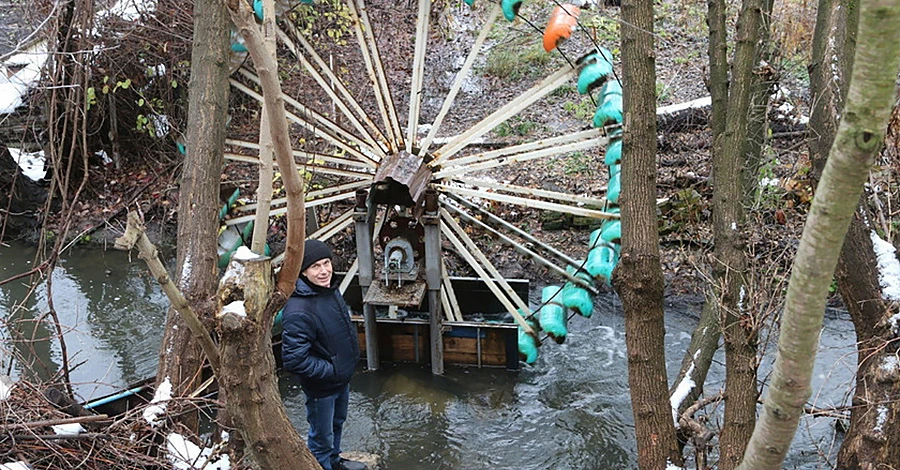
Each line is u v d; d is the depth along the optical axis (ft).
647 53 12.71
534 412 20.07
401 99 36.81
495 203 29.53
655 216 12.78
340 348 14.69
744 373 12.34
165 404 12.89
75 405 12.84
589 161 32.04
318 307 14.35
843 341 21.88
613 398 20.57
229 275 9.07
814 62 13.19
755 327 12.27
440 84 38.04
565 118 35.12
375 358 21.94
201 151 18.10
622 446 18.65
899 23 4.78
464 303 25.02
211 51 18.95
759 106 18.70
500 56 38.93
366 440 19.08
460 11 43.32
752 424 12.08
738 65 14.79
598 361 22.40
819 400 19.06
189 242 17.17
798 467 17.13
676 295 24.99
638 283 12.60
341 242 28.58
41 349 23.15
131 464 11.91
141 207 31.14
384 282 21.30
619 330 24.17
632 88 12.75
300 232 8.91
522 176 31.14
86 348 23.27
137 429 12.38
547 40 19.85
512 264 27.35
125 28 29.71
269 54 7.61
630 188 12.78
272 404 9.57
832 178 5.37
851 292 12.41
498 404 20.48
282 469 9.80
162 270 10.14
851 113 5.14
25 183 31.04
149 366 22.27
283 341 14.21
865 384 12.13
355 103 22.49
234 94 33.53
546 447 18.70
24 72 28.07
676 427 14.23
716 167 14.61
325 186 26.11
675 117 32.78
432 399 20.72
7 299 26.50
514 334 21.49
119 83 29.17
